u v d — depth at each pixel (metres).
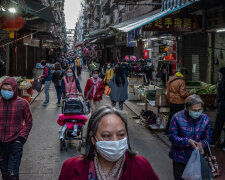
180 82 7.04
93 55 56.91
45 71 12.29
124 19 31.42
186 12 10.52
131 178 1.81
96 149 1.79
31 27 17.58
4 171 4.09
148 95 8.61
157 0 17.30
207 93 7.95
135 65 20.64
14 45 17.44
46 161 5.91
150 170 1.89
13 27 10.78
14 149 3.96
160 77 19.81
